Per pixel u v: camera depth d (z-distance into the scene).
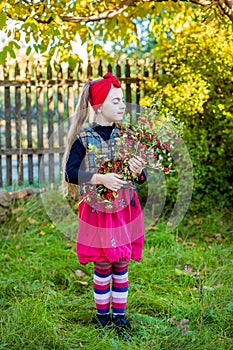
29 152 6.27
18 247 4.48
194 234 5.01
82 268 4.13
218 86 5.54
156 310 3.42
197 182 5.41
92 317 3.29
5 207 5.33
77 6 4.54
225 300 3.37
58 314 3.30
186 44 5.51
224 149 5.58
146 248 4.49
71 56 4.71
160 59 5.74
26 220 5.09
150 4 4.87
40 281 3.86
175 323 3.01
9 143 6.23
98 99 2.88
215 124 5.50
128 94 6.00
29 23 3.81
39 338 2.89
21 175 6.30
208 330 3.00
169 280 3.87
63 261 4.24
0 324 3.04
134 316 3.25
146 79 5.91
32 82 6.18
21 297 3.51
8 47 4.07
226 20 5.30
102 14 4.25
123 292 3.09
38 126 6.31
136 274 3.95
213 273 3.84
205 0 4.09
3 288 3.61
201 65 5.42
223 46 5.41
